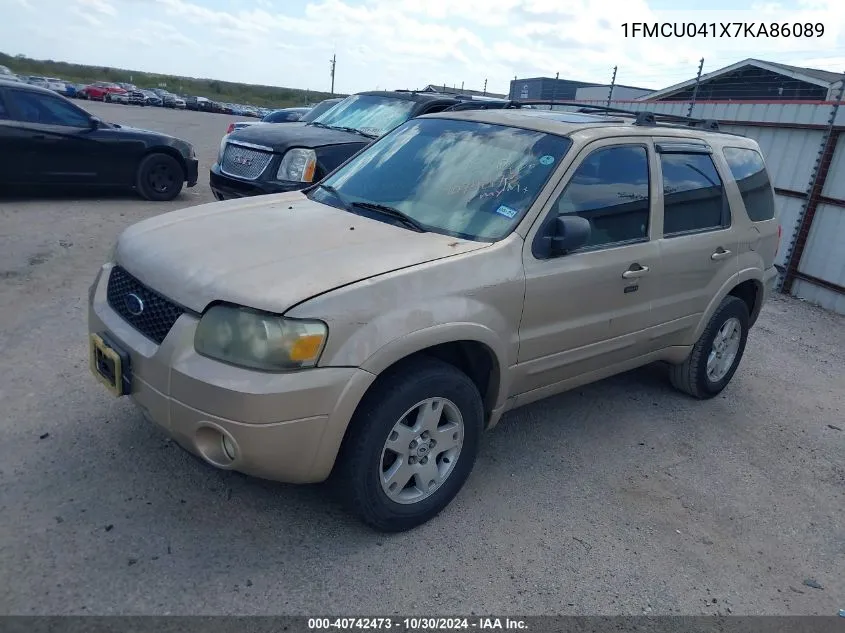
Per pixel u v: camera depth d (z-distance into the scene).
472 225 3.54
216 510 3.23
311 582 2.87
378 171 4.17
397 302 2.92
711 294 4.76
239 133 7.80
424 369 3.09
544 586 3.02
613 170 3.98
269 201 4.04
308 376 2.69
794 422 5.11
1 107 9.21
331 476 3.04
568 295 3.65
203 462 2.92
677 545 3.44
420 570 3.02
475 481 3.76
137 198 10.88
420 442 3.18
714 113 10.91
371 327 2.83
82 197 10.52
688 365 5.02
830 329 7.80
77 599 2.63
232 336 2.70
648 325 4.30
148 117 31.42
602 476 3.99
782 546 3.56
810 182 9.02
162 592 2.71
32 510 3.08
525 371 3.61
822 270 8.87
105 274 3.41
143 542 2.97
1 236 7.55
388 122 8.27
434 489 3.31
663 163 4.32
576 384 4.09
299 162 7.26
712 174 4.75
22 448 3.54
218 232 3.34
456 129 4.26
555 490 3.78
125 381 2.98
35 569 2.75
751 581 3.25
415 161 4.11
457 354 3.50
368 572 2.97
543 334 3.60
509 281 3.34
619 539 3.42
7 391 4.09
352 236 3.33
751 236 5.07
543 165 3.72
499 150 3.93
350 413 2.81
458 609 2.82
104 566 2.81
